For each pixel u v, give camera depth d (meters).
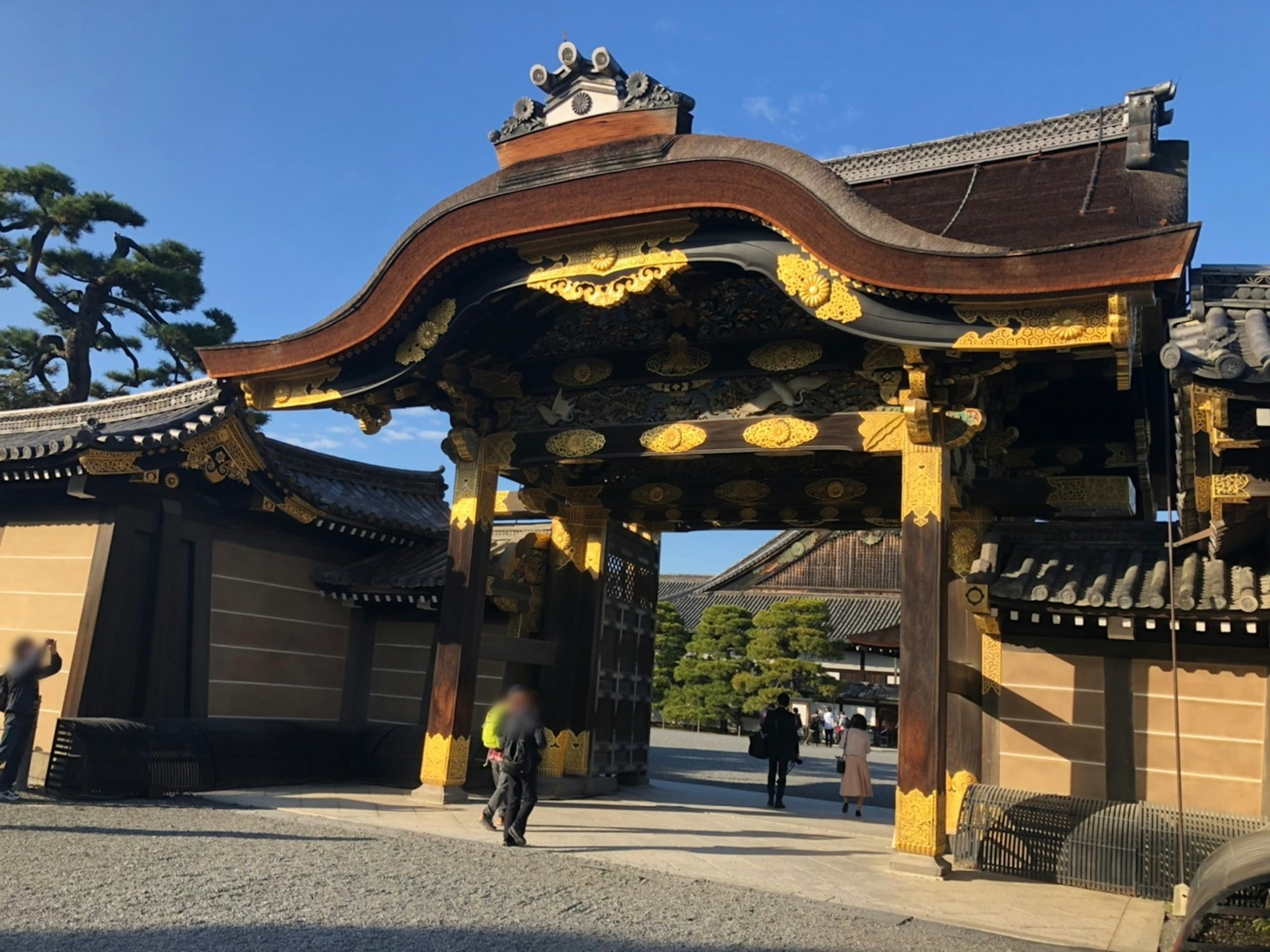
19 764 10.30
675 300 11.58
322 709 14.95
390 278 11.30
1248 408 6.80
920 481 9.84
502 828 10.25
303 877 7.34
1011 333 8.88
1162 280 8.12
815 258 9.54
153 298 31.69
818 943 6.43
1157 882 8.89
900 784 9.23
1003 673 10.72
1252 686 9.66
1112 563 10.34
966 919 7.50
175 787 11.59
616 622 15.08
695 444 11.40
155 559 12.66
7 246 30.31
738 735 42.75
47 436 15.10
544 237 10.62
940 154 14.43
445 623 12.40
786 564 47.31
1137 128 12.42
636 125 10.48
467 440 12.63
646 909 7.06
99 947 5.40
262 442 13.68
